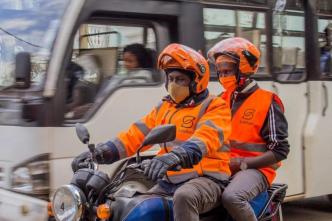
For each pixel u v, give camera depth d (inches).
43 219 217.6
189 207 151.9
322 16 323.0
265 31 299.6
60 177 227.9
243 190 163.9
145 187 214.8
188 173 161.0
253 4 294.8
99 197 153.4
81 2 237.3
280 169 302.5
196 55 158.9
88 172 155.4
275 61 301.6
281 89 302.8
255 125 179.8
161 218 156.2
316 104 318.0
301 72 313.4
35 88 228.1
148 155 247.8
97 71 243.6
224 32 282.0
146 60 259.4
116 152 166.2
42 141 225.0
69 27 233.6
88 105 239.5
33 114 226.2
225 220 168.9
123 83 251.1
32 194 225.3
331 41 327.6
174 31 266.4
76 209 147.3
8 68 239.6
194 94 161.5
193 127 159.9
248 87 182.4
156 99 260.5
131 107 252.4
